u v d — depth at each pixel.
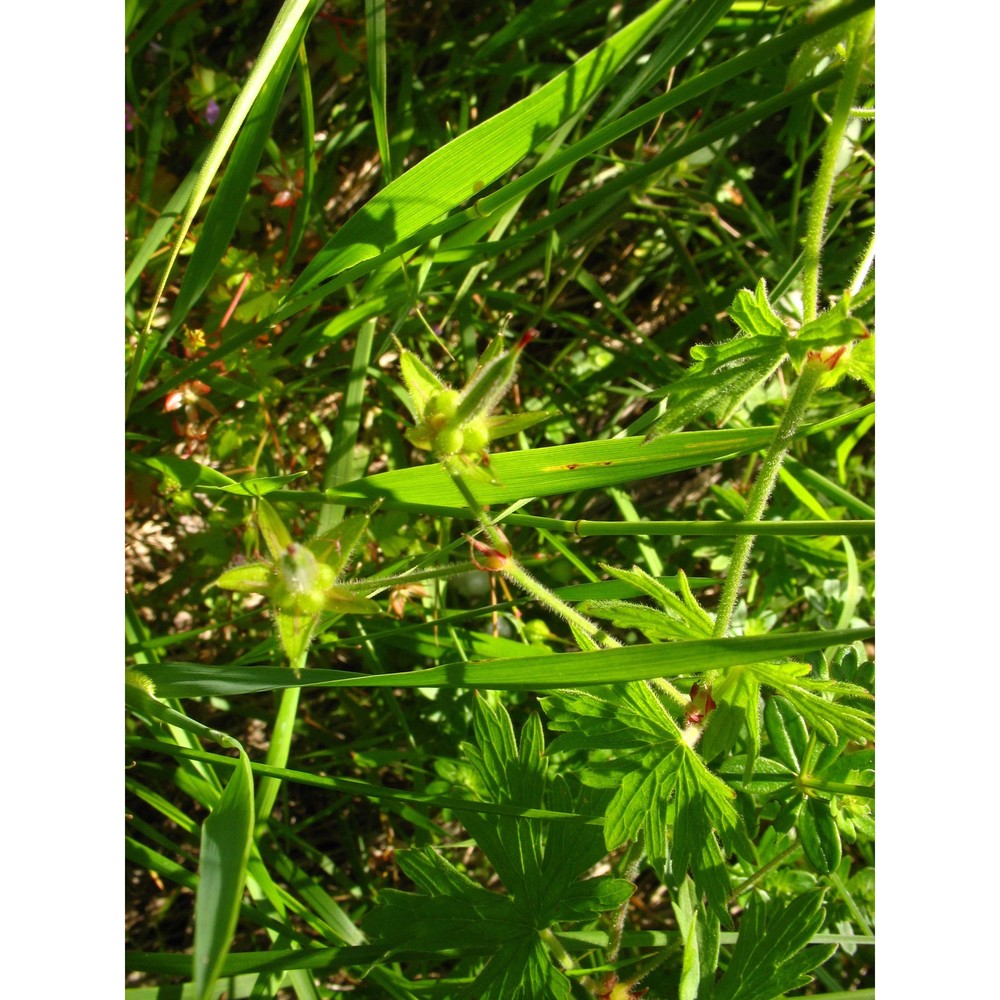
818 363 0.24
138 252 0.32
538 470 0.27
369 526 0.33
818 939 0.28
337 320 0.32
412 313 0.36
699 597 0.38
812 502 0.34
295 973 0.27
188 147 0.36
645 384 0.40
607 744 0.26
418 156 0.39
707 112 0.38
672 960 0.31
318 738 0.35
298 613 0.22
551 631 0.36
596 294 0.38
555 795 0.27
